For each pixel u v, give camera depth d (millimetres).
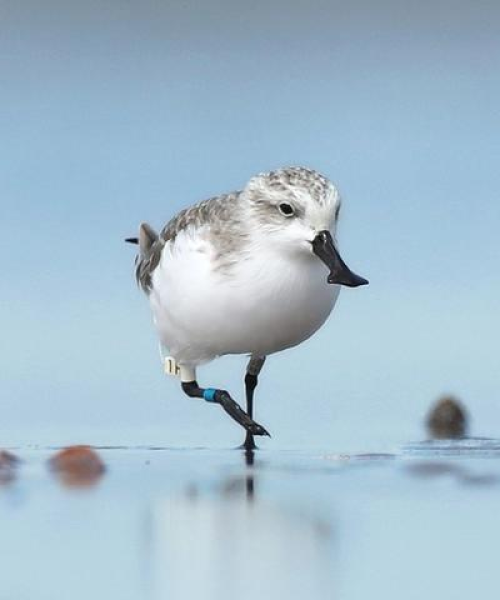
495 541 9062
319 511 9750
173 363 13266
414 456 11711
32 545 9031
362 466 11297
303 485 10562
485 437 12539
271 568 8531
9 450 12078
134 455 11984
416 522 9453
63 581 8391
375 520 9516
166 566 8594
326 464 11430
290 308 12344
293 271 12211
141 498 10172
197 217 12547
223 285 12328
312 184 11961
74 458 11359
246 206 12203
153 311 13203
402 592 8164
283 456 11828
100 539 9141
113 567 8602
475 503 9922
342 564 8625
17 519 9594
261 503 10000
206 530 9320
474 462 11391
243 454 11992
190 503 10008
